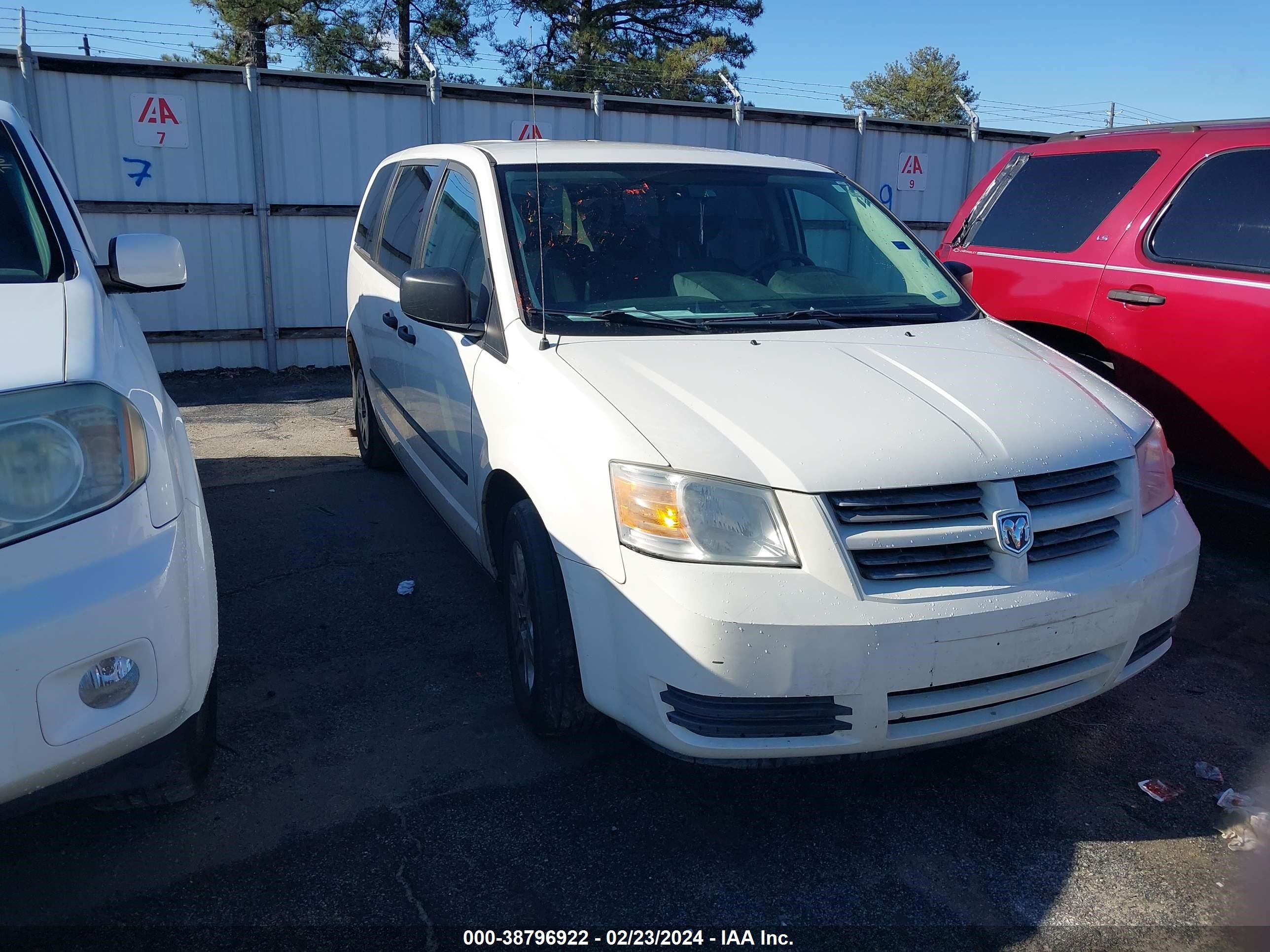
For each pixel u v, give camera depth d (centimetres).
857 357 323
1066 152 551
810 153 1152
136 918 245
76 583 205
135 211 884
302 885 257
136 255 323
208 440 701
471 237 394
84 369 222
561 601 295
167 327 924
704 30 2720
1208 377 450
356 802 291
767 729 252
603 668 271
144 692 215
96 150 861
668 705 258
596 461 270
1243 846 279
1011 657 260
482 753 317
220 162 906
